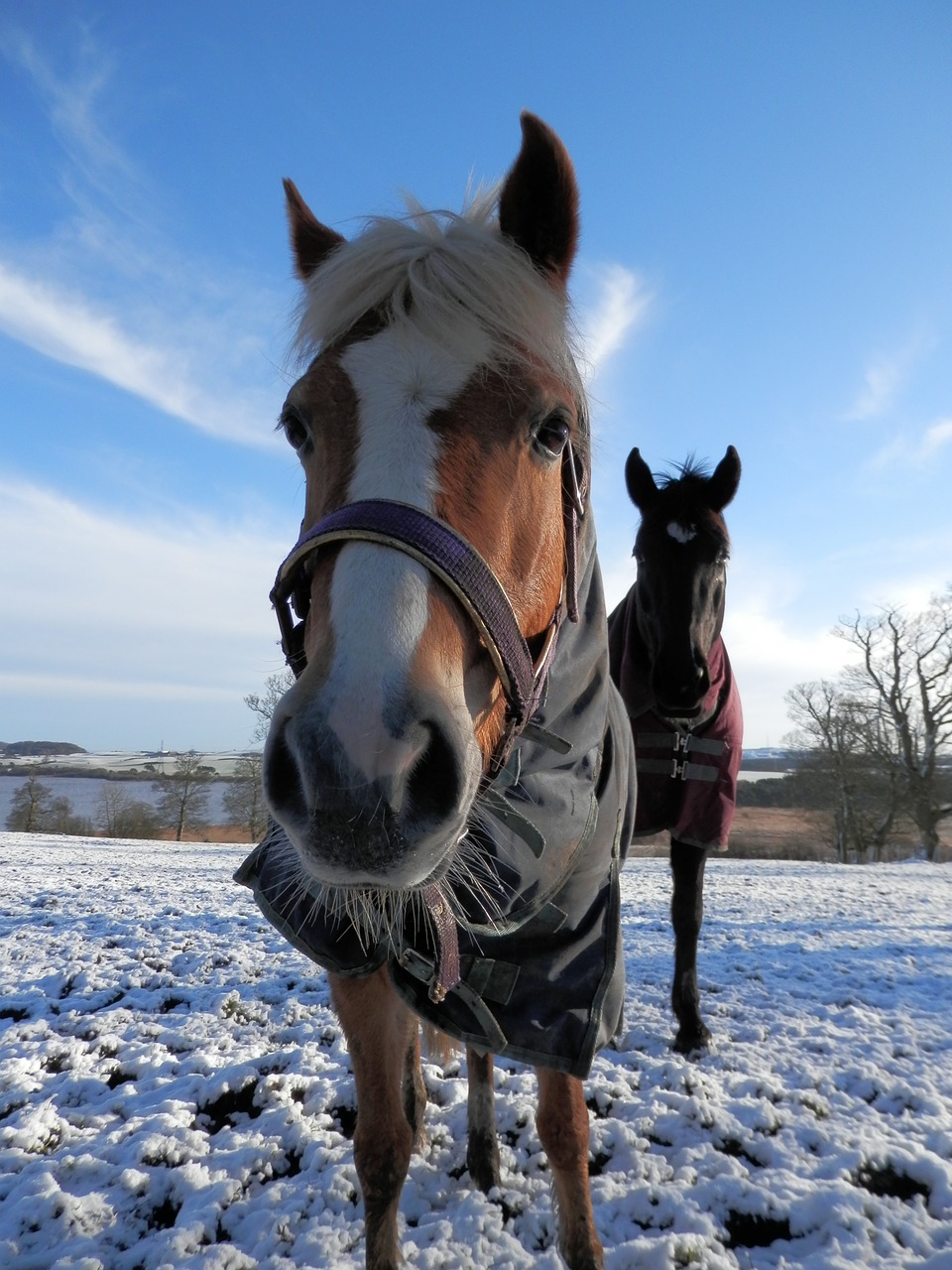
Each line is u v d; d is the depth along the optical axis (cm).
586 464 191
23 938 538
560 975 183
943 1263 198
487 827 161
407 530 123
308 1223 215
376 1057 184
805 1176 239
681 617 332
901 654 3338
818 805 3772
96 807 4534
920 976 495
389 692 108
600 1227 216
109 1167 241
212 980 443
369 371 142
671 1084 304
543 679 164
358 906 143
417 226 167
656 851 2806
